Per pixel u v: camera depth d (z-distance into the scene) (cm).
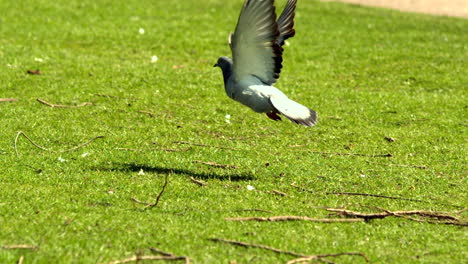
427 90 1878
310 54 2228
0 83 1666
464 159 1281
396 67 2098
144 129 1401
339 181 1130
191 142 1324
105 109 1523
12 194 973
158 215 920
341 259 802
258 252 812
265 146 1328
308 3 3095
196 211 945
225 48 2262
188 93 1708
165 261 774
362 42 2425
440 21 2891
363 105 1684
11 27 2348
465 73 2034
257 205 991
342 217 955
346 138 1414
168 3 2933
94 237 829
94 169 1123
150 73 1858
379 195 1061
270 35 962
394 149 1345
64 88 1666
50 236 826
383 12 3031
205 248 816
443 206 1025
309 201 1027
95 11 2683
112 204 959
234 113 1563
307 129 1470
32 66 1842
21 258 755
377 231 905
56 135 1317
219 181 1098
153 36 2355
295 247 830
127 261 768
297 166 1197
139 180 1077
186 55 2152
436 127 1523
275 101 994
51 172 1095
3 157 1159
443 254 834
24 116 1431
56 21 2481
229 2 3050
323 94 1773
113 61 1988
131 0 2931
